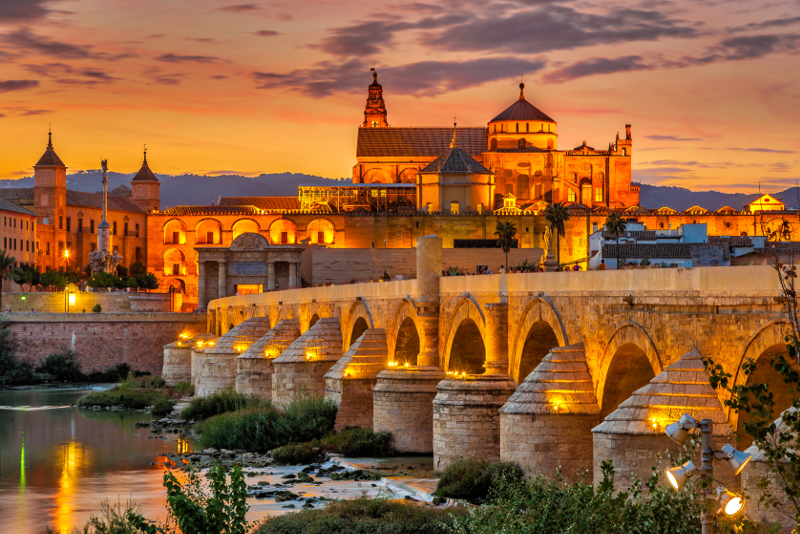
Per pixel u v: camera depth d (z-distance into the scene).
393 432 62.88
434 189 198.12
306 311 94.62
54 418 97.94
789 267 29.83
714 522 23.62
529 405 43.72
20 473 63.91
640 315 38.12
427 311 63.59
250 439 70.31
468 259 150.00
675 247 109.12
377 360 71.19
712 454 21.92
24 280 188.00
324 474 57.56
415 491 49.22
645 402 34.69
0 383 144.38
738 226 193.12
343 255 161.25
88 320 155.62
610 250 108.38
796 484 22.88
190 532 28.47
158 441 78.50
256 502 49.91
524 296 50.28
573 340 44.75
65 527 47.03
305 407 71.69
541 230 190.38
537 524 28.38
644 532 26.64
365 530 40.59
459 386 51.88
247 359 92.81
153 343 159.12
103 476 62.22
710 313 33.75
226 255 174.88
